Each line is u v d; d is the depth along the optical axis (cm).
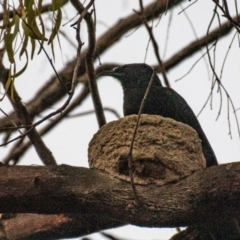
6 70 1240
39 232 1195
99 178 1016
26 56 927
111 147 1077
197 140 1105
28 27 913
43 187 997
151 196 992
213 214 998
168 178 1033
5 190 998
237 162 988
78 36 883
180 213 984
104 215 1021
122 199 993
